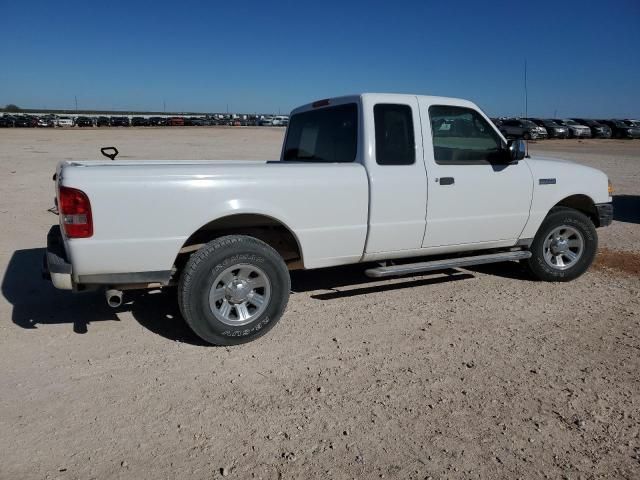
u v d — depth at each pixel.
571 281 6.25
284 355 4.23
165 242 4.10
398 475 2.84
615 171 19.89
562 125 47.44
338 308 5.27
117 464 2.90
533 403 3.54
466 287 5.97
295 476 2.82
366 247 4.97
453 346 4.41
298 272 6.50
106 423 3.27
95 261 3.96
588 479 2.82
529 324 4.90
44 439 3.10
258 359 4.15
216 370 3.97
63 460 2.92
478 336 4.62
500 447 3.07
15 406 3.44
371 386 3.75
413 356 4.22
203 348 4.34
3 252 7.09
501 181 5.53
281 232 4.86
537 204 5.81
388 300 5.52
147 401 3.53
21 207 10.30
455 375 3.91
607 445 3.10
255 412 3.41
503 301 5.51
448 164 5.26
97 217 3.90
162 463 2.91
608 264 7.05
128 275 4.08
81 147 28.28
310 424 3.29
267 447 3.06
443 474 2.85
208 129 66.94
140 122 81.75
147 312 5.09
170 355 4.21
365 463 2.93
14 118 68.12
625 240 8.62
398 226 5.04
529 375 3.92
